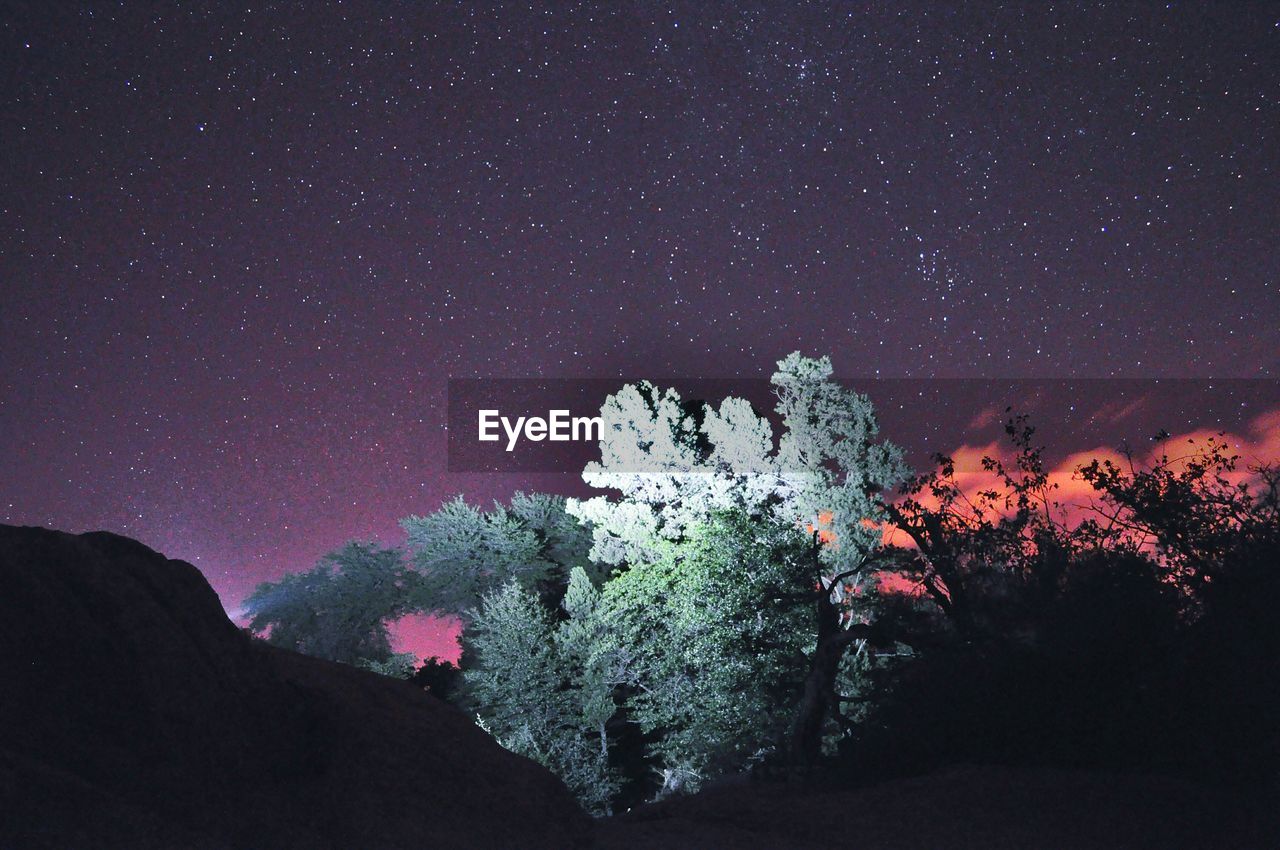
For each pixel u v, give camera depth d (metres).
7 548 4.58
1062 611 10.56
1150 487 11.40
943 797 7.83
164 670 4.67
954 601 14.75
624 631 32.47
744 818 7.46
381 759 5.45
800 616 25.47
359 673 6.66
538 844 5.41
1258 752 8.19
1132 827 6.95
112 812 4.00
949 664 11.35
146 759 4.40
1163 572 10.83
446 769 5.65
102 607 4.64
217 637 5.23
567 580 48.53
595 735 36.88
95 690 4.44
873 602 21.67
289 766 5.04
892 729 11.12
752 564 25.89
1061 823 7.07
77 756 4.23
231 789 4.63
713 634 25.66
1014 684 10.24
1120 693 9.49
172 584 5.21
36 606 4.46
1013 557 14.12
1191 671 9.15
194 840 4.14
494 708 35.62
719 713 25.05
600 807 32.12
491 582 47.03
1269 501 11.05
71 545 4.76
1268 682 8.52
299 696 5.61
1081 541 12.49
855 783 10.42
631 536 36.12
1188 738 8.80
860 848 6.54
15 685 4.28
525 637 34.62
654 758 35.47
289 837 4.52
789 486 32.25
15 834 3.66
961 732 10.31
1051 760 9.56
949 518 15.47
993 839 6.71
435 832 5.03
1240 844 6.57
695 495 35.25
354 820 4.85
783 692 24.62
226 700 4.96
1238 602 9.60
